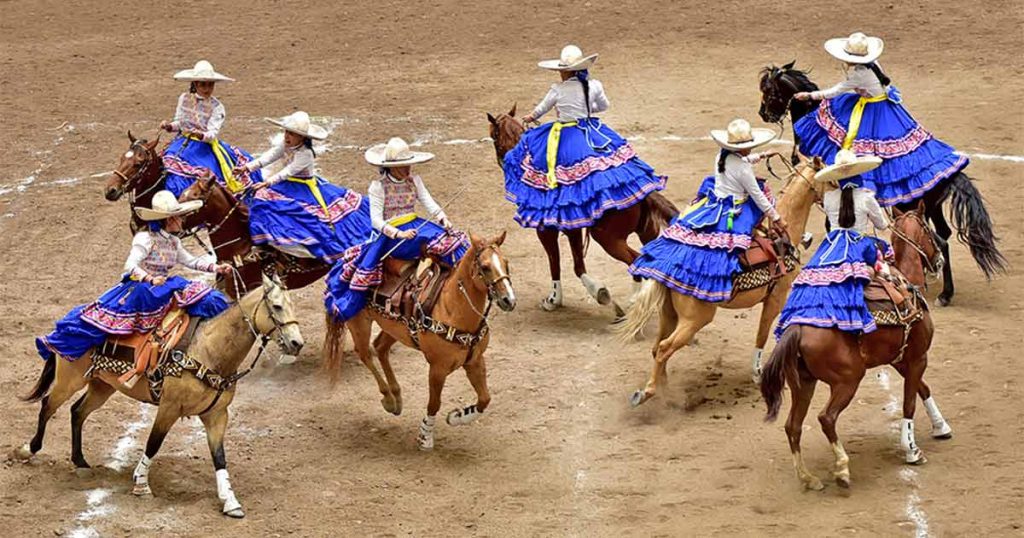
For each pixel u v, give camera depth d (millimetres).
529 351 17141
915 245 15406
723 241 15086
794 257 15602
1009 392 15336
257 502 13609
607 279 19359
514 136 18297
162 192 13602
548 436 14969
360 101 27281
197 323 13562
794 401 13453
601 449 14617
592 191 17062
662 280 15016
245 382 16578
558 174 17375
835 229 13906
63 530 12953
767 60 28641
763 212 15422
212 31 32781
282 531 13031
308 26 32844
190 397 13266
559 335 17609
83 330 13445
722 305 15266
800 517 13047
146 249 13523
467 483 13992
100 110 27203
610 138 17453
